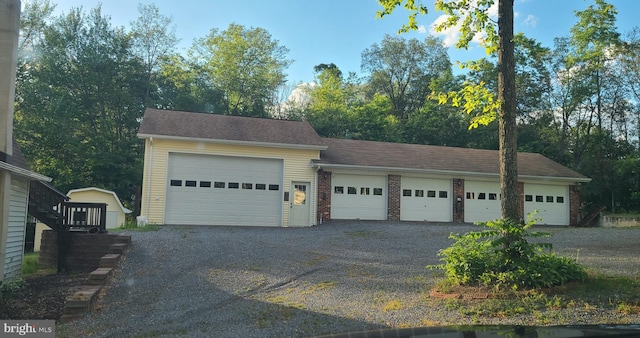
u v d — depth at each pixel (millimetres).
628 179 29078
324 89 48812
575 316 6043
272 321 6578
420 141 37219
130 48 36094
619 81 32344
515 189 8430
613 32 30547
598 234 16531
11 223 11281
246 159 19891
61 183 30391
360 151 22859
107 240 13250
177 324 6629
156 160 18844
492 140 35656
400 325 6117
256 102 42188
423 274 9562
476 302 6930
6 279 10820
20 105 31625
